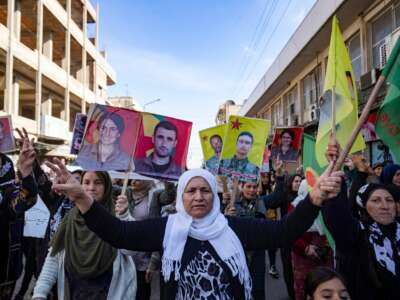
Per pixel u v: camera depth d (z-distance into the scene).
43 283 2.70
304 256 4.34
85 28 31.94
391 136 2.75
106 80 40.59
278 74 19.41
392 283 2.49
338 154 2.49
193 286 2.06
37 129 22.75
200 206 2.17
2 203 3.46
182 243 2.13
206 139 7.52
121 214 3.21
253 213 4.89
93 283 2.70
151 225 2.25
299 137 6.84
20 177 3.09
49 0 24.03
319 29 13.21
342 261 2.75
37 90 22.78
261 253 4.33
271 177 10.20
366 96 10.60
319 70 16.12
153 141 3.95
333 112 2.65
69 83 28.02
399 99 2.64
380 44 11.25
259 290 4.24
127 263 2.86
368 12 11.57
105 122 3.65
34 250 5.35
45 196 4.16
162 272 2.15
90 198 2.17
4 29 19.03
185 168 4.08
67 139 26.94
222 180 5.29
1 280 3.51
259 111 30.31
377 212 2.69
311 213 2.09
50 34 27.00
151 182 4.96
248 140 4.85
